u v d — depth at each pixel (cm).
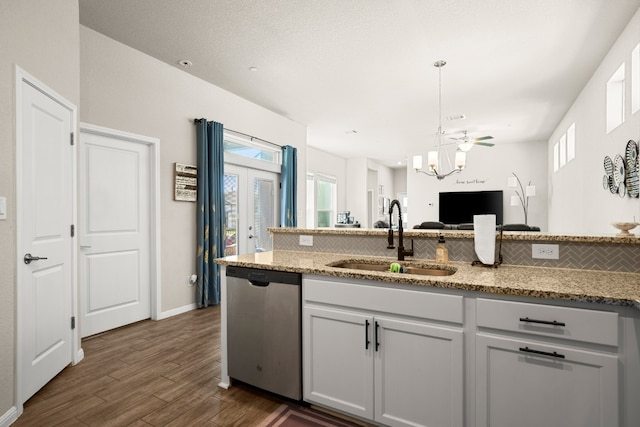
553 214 682
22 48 188
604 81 357
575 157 487
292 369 193
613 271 171
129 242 335
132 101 331
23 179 191
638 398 122
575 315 129
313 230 257
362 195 976
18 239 183
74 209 244
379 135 714
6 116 177
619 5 270
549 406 134
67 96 234
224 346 219
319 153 874
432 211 861
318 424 180
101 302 312
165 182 362
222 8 275
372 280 169
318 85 434
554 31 307
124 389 214
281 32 311
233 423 180
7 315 178
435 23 296
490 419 145
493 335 143
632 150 280
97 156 309
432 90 454
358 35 316
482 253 191
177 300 374
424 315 156
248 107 486
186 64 370
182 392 211
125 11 276
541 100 491
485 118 585
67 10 234
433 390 155
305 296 189
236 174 478
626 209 304
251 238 503
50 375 218
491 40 323
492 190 797
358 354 173
